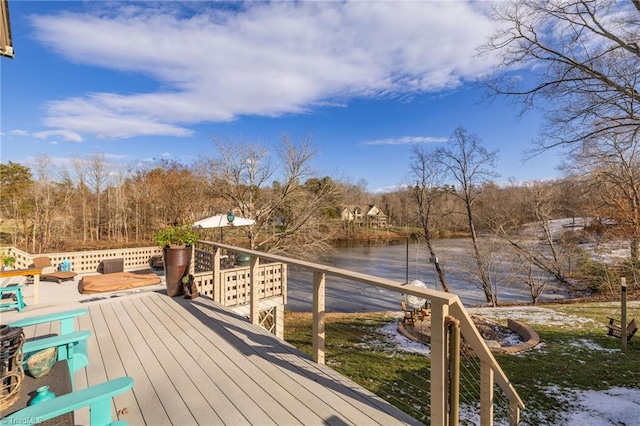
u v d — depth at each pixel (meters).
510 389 2.09
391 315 10.33
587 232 14.68
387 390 5.07
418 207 17.66
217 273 4.54
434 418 1.68
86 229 21.94
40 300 5.18
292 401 2.05
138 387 2.24
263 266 6.49
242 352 2.78
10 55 4.74
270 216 14.79
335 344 7.54
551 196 14.76
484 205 16.39
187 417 1.91
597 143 7.48
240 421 1.86
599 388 4.90
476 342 1.80
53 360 1.92
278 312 6.71
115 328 3.35
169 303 4.21
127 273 6.88
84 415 1.94
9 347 1.57
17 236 18.67
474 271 15.00
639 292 12.29
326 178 14.94
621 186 12.23
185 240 4.63
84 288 5.56
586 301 12.12
